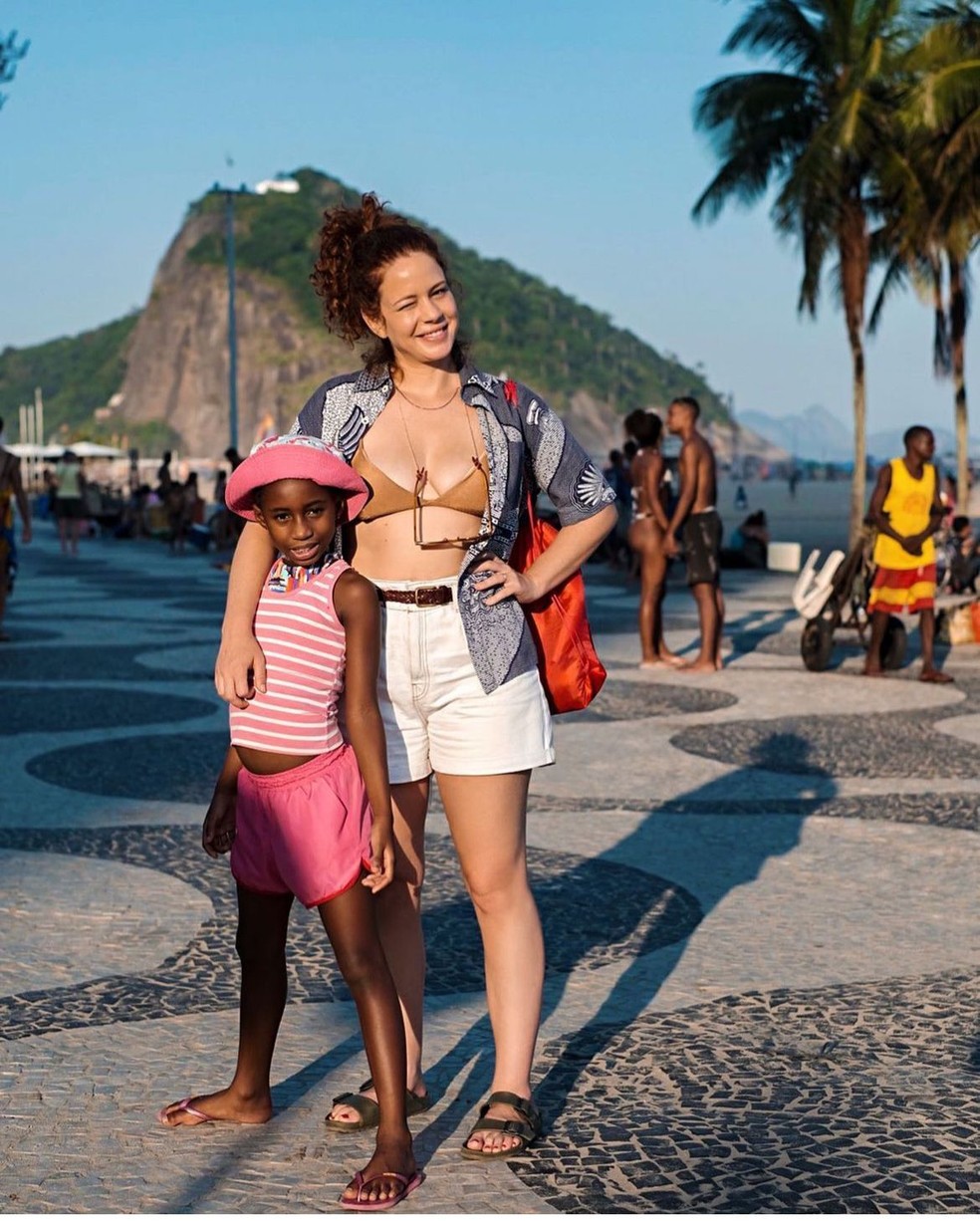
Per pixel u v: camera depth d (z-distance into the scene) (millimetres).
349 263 3490
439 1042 4133
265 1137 3518
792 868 5941
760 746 8617
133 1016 4293
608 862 6020
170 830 6562
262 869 3406
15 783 7566
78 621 15930
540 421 3609
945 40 22953
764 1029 4199
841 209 27219
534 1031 3562
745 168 28375
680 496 11625
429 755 3568
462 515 3498
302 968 4711
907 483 11234
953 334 26609
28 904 5402
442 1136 3541
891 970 4699
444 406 3541
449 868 5875
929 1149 3420
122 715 9703
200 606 17938
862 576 11727
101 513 39844
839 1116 3604
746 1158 3379
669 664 12008
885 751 8438
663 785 7555
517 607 3553
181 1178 3295
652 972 4691
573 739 8859
